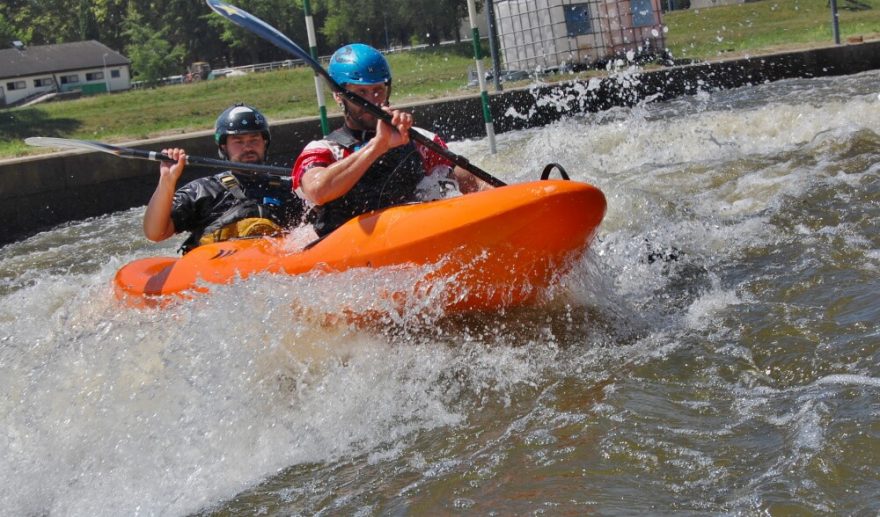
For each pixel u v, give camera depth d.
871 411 3.85
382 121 5.21
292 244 5.77
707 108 16.48
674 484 3.56
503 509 3.56
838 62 21.86
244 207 6.45
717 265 6.53
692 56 25.42
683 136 12.36
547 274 5.27
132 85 83.06
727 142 11.64
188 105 32.31
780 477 3.47
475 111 18.06
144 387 5.01
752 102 16.38
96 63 87.75
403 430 4.57
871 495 3.26
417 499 3.78
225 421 4.76
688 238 7.29
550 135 13.57
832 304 5.31
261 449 4.57
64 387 5.14
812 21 35.91
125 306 5.93
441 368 5.13
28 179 14.12
